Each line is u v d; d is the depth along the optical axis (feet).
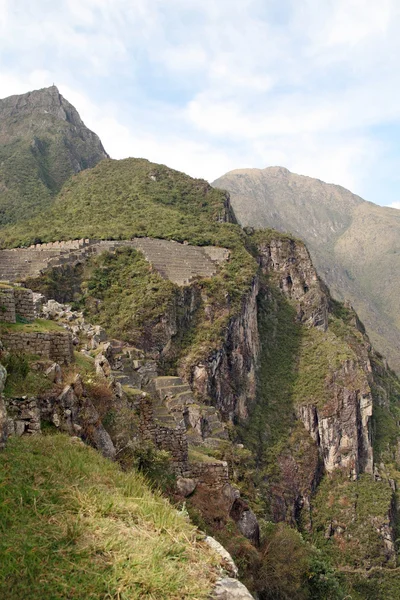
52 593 19.11
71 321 77.71
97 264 222.48
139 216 312.09
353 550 212.23
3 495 24.39
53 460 29.96
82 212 336.49
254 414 234.38
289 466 229.45
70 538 22.63
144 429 50.11
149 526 25.68
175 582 20.79
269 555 54.19
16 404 34.50
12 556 20.36
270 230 355.36
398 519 240.12
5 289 45.27
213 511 48.39
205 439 93.91
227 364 220.23
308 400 259.39
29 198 429.79
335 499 234.79
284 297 321.32
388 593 187.52
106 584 20.10
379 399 309.01
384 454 275.59
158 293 205.77
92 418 39.34
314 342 296.10
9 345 41.55
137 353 100.32
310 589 61.72
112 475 31.45
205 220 319.47
